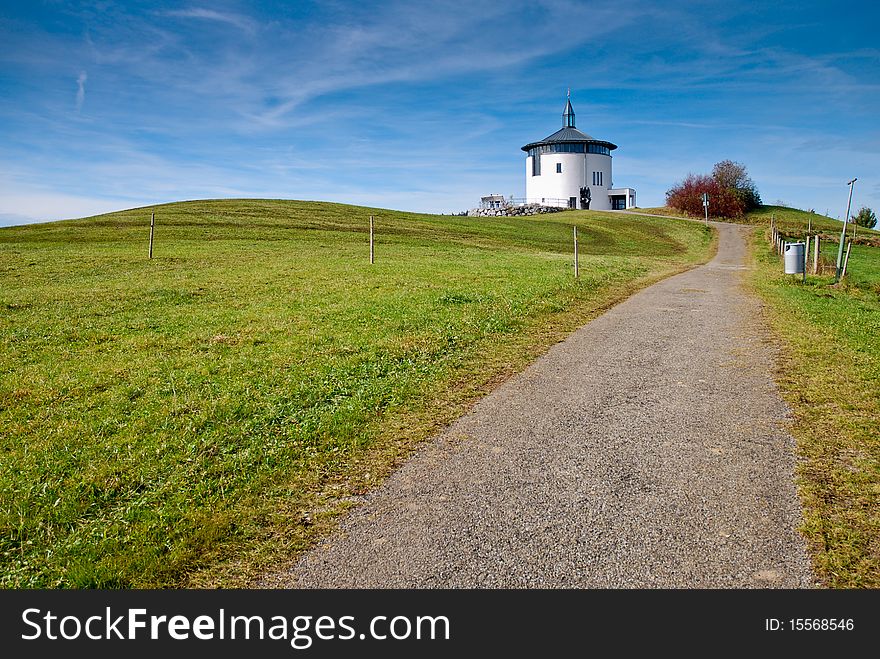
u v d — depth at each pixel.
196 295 20.30
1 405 9.72
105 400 9.89
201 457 7.61
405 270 25.95
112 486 6.96
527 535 5.71
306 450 7.73
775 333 14.05
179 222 46.81
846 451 7.30
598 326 15.43
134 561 5.58
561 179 115.25
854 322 15.29
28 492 6.80
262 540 5.84
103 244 35.62
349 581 5.18
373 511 6.25
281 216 54.41
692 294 21.77
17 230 42.06
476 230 56.97
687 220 85.75
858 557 5.25
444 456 7.50
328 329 14.67
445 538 5.71
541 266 28.97
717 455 7.32
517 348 13.02
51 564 5.61
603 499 6.34
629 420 8.57
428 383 10.41
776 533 5.62
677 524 5.82
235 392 10.04
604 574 5.14
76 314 17.11
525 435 8.11
